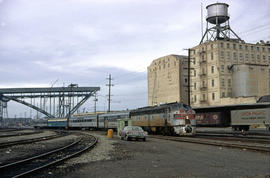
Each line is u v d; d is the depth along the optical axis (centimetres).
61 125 7862
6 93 9325
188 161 1222
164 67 9194
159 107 3606
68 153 1631
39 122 9344
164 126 3459
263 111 3628
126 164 1153
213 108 4484
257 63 7581
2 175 958
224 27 7581
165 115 3403
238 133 3559
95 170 1016
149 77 10025
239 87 6869
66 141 2797
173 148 1838
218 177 873
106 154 1518
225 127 4275
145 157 1379
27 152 1750
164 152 1603
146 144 2203
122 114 4831
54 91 9381
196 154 1478
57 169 1042
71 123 7300
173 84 8669
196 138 2844
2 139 3269
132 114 4522
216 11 7475
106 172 974
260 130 3969
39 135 4294
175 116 3170
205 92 7331
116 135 3994
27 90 9319
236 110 4031
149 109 3912
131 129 2670
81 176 909
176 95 8488
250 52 7531
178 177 878
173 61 8731
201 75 7475
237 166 1075
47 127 8838
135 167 1074
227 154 1459
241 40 7588
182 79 8494
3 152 1750
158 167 1070
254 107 3794
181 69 8525
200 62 7506
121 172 971
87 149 1772
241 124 3931
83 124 6606
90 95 9369
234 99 6419
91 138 3219
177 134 3238
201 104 7406
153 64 9812
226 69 7106
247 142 2184
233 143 2070
